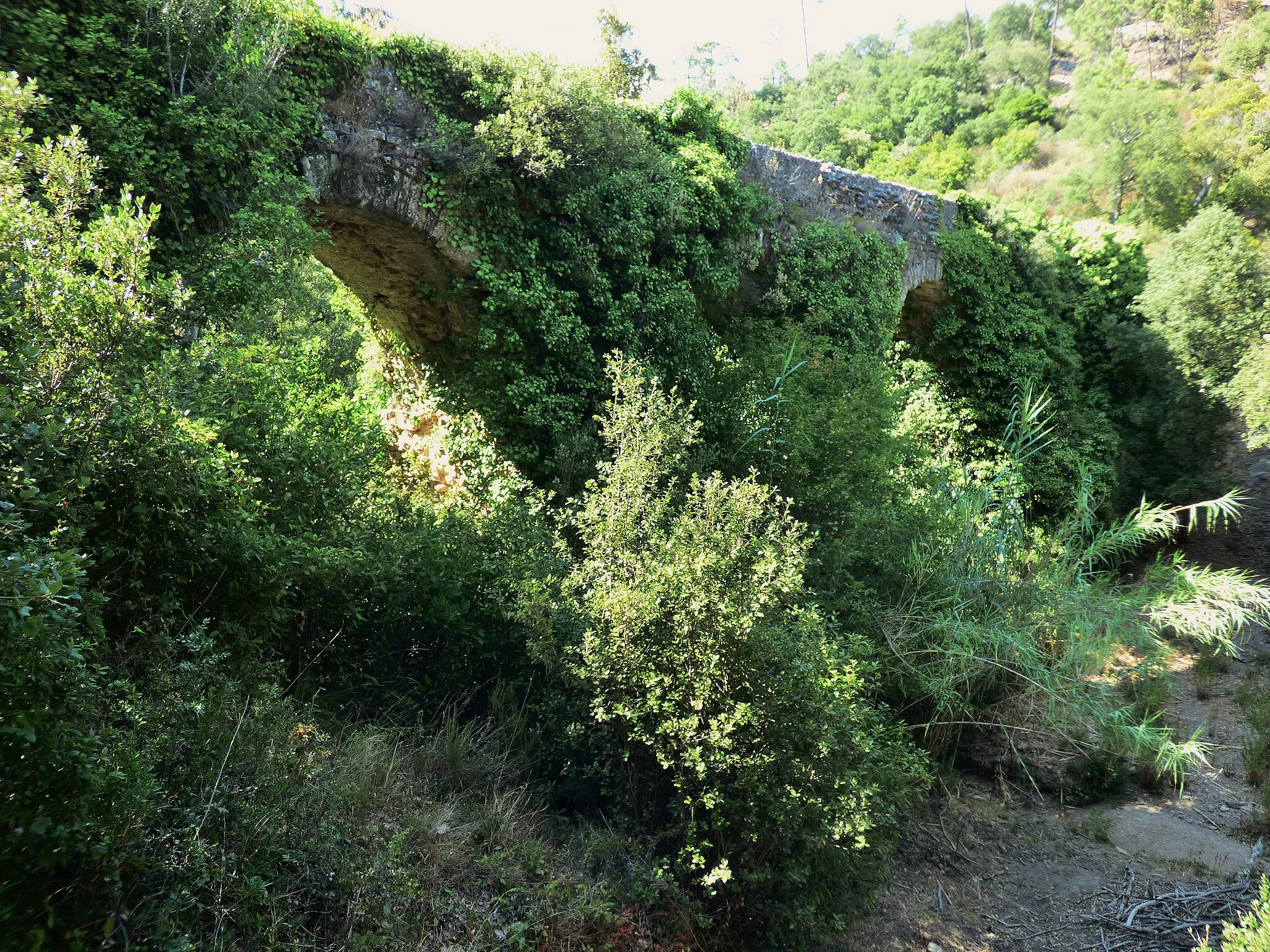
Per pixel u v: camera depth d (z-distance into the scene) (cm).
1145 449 1478
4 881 220
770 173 1098
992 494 899
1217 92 3575
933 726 693
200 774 297
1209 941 511
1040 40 5719
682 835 413
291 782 331
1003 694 743
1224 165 2945
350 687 470
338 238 789
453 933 336
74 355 324
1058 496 1388
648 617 406
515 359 818
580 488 775
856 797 396
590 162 811
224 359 430
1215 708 905
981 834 627
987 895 557
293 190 615
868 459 793
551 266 826
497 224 795
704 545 430
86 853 237
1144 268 1581
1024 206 1689
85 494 331
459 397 848
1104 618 764
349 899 314
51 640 231
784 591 436
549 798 454
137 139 541
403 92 741
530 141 756
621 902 389
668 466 510
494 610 507
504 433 821
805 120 4447
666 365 863
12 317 304
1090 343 1562
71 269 343
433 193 750
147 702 303
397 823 376
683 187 924
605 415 820
